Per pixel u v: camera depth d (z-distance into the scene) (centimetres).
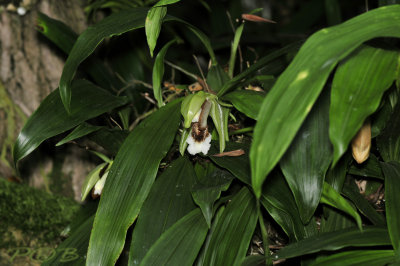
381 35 72
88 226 95
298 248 82
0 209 108
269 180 88
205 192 86
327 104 85
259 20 92
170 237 86
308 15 133
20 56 115
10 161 117
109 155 112
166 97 109
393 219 81
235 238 87
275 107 71
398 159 91
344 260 83
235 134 98
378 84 74
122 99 95
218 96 91
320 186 83
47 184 117
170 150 95
